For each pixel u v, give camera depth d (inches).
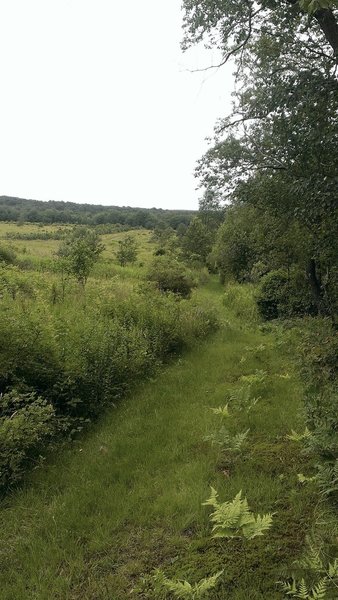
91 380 221.6
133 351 276.1
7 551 127.0
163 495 146.6
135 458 176.2
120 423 214.4
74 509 141.9
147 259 1695.4
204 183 380.2
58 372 213.2
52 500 151.0
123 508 141.5
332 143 235.0
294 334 367.2
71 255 645.3
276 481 147.3
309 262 407.5
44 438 188.4
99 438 197.8
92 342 242.7
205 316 461.7
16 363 198.4
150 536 127.3
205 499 140.6
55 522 136.0
